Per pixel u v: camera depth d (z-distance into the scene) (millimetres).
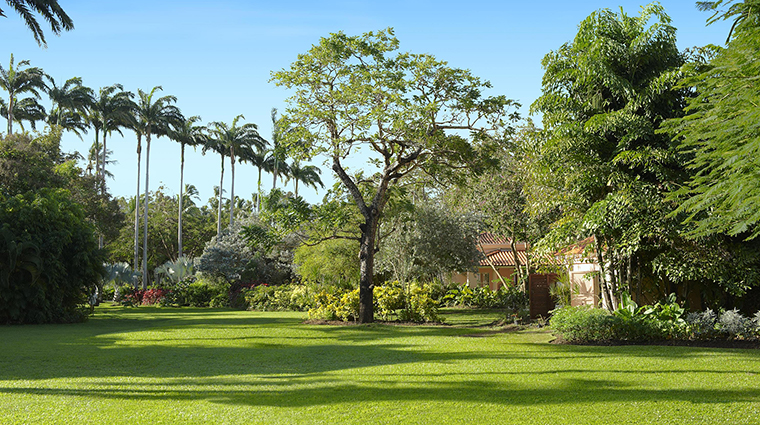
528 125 21484
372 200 22891
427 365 9125
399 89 18859
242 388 7309
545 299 17609
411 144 19812
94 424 5523
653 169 12180
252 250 39156
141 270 56562
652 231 12078
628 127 12359
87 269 22094
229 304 35938
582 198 14242
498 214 24719
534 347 11297
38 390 7238
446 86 19750
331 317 20953
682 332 11328
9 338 14820
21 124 42125
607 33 13898
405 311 20422
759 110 5477
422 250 25125
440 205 27797
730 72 6418
